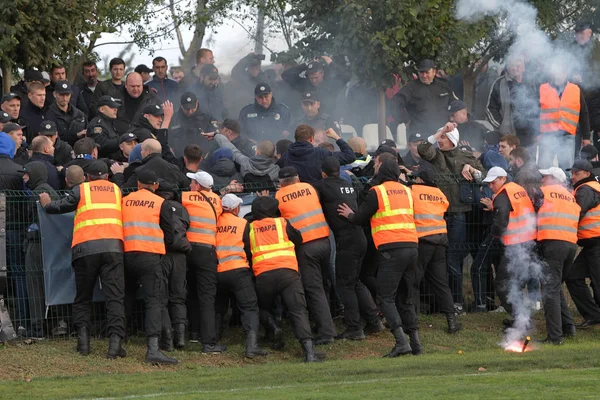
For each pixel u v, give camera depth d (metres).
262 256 45.12
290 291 44.91
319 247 46.34
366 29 57.19
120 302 43.44
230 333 48.84
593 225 50.34
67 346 44.56
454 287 52.28
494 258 52.31
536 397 32.44
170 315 45.50
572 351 45.25
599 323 51.88
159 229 43.81
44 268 44.97
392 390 34.47
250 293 45.62
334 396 33.31
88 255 42.81
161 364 43.00
